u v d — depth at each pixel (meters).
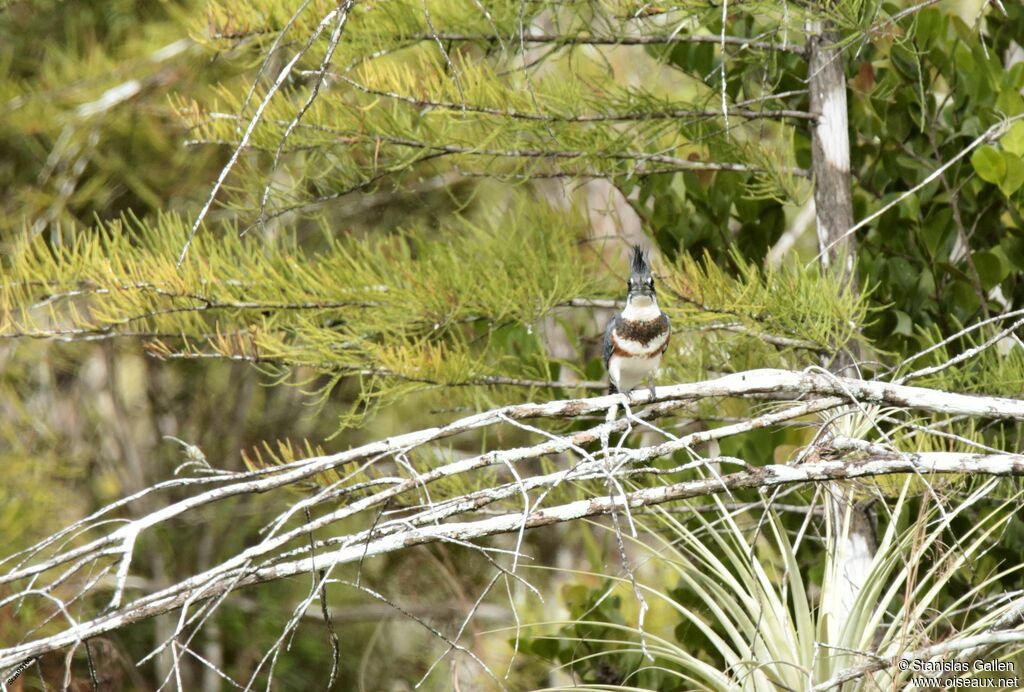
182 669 15.05
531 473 15.92
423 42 10.73
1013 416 6.86
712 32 10.99
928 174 10.97
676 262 10.34
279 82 6.19
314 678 15.10
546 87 10.17
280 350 9.98
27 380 15.20
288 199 11.00
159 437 16.59
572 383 10.49
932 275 10.75
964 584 9.81
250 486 6.46
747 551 7.46
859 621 7.07
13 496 12.99
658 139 10.76
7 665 5.70
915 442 9.80
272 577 6.14
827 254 10.06
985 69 10.75
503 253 10.72
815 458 6.66
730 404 11.52
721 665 10.58
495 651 13.00
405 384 10.00
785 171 10.42
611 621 10.77
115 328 10.24
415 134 10.25
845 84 10.67
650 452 6.38
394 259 10.99
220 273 10.23
